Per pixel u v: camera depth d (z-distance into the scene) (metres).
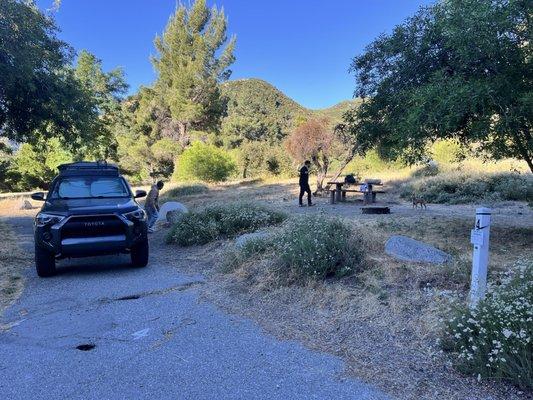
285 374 3.78
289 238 7.13
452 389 3.43
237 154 42.50
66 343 4.57
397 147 8.00
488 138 7.12
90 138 16.91
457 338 3.94
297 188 24.28
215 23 46.81
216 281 6.86
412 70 7.86
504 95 6.13
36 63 12.66
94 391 3.56
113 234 7.47
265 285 6.27
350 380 3.65
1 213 21.33
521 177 17.50
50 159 39.41
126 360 4.13
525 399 3.24
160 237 11.37
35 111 14.11
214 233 9.85
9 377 3.82
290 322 5.03
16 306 5.88
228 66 48.06
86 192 8.70
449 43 6.46
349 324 4.84
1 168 47.81
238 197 21.44
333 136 21.23
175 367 3.96
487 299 4.05
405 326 4.61
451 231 9.41
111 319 5.27
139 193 9.20
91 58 35.75
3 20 11.05
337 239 6.77
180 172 34.12
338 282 6.11
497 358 3.44
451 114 6.08
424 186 18.70
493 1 5.86
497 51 6.15
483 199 16.36
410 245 7.06
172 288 6.57
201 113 47.09
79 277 7.39
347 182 17.95
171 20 46.97
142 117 50.78
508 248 7.68
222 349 4.33
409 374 3.70
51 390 3.58
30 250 10.24
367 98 9.21
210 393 3.49
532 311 3.51
